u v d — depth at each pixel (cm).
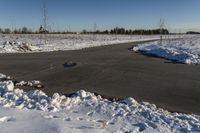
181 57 2753
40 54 3000
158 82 1541
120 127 727
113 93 1252
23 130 649
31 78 1568
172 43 5069
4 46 3456
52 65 2075
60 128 668
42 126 677
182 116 884
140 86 1422
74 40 6462
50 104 877
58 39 6619
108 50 3919
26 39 5778
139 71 1919
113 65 2183
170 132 729
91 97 1017
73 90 1288
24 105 866
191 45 4347
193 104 1116
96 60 2506
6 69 1861
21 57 2628
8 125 673
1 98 928
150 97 1205
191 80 1625
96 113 837
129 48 4453
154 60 2658
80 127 694
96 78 1614
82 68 1967
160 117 847
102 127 708
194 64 2400
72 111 844
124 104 961
